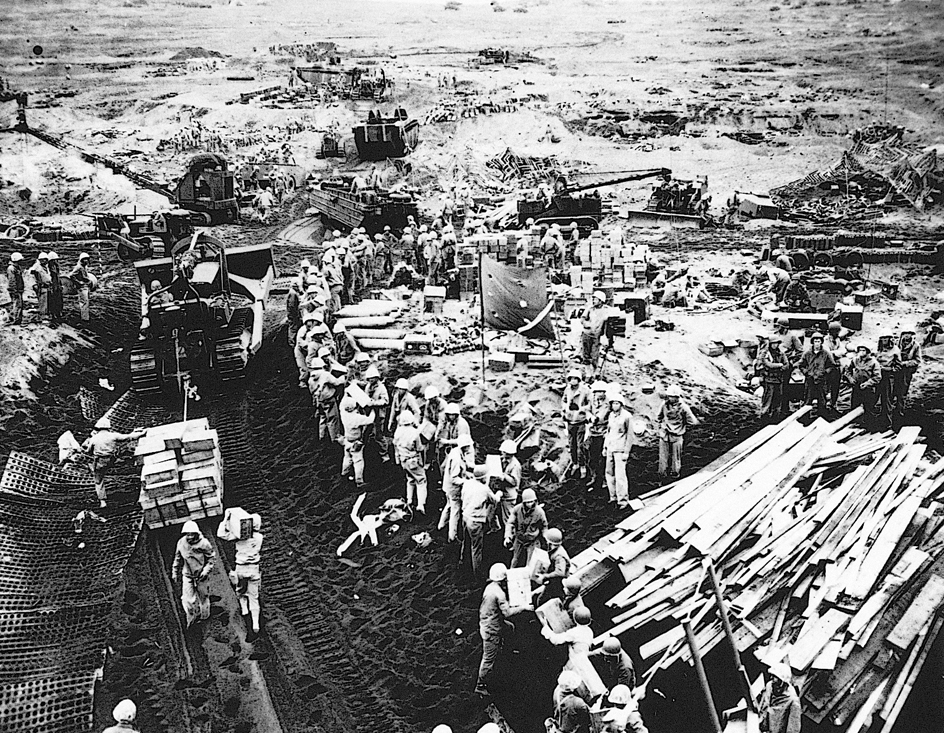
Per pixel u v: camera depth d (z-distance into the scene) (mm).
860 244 25344
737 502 14172
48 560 15555
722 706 11422
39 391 20906
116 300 25484
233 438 19250
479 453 17094
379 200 28922
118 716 11180
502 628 12242
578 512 15516
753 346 20672
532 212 28984
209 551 13836
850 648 11531
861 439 16781
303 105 33594
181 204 30281
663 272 24500
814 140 29797
